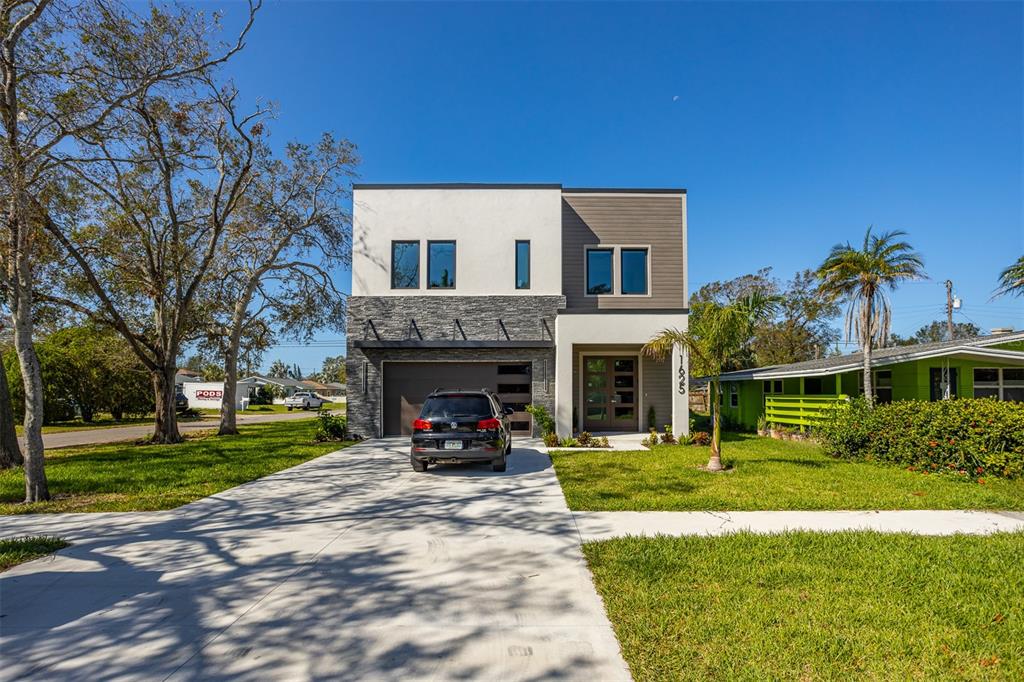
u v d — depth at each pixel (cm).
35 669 318
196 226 1716
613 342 1411
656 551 511
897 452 988
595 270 1641
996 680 295
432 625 369
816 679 295
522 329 1532
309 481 905
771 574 448
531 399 1500
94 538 588
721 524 618
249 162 1600
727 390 2225
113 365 1995
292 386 7550
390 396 1520
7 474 1035
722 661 313
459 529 607
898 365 1611
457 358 1503
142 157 1345
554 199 1568
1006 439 852
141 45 1033
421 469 970
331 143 1820
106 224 1450
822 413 1365
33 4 925
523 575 462
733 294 3484
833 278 1295
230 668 317
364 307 1533
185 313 1723
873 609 379
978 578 436
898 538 547
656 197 1648
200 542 567
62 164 942
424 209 1564
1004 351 1320
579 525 618
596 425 1642
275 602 410
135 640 352
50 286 1472
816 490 790
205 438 1783
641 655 323
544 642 344
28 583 455
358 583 447
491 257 1552
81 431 2325
